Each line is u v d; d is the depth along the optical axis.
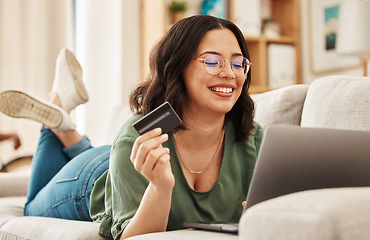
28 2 3.46
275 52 4.01
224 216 1.24
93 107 3.76
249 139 1.32
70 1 3.59
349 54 3.43
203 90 1.18
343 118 1.25
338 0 3.83
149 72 1.31
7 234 1.41
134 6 3.88
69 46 3.58
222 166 1.26
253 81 4.00
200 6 4.02
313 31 4.06
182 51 1.19
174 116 0.98
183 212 1.20
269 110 1.53
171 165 1.22
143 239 0.92
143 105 1.26
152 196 1.05
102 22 3.79
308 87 1.54
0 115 3.32
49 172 1.87
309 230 0.55
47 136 1.93
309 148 0.84
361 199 0.60
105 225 1.20
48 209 1.64
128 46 3.86
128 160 1.18
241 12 3.87
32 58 3.47
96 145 3.76
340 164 0.85
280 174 0.83
